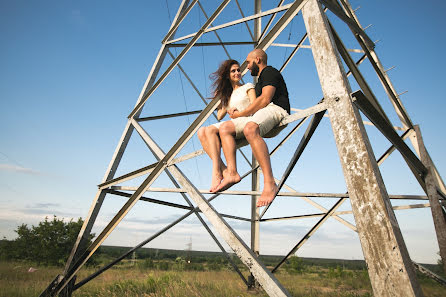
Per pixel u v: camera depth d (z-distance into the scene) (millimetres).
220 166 2490
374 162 1628
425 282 10500
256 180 7887
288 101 2518
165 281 8703
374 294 1379
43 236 22000
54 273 13516
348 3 5246
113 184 4324
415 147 4105
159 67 5426
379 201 1461
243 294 6922
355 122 1669
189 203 5898
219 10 4090
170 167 3299
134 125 4859
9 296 5879
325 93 1890
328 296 8328
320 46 2008
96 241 3996
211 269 26141
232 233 2189
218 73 3049
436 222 3127
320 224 6203
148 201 4652
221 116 3174
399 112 4387
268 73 2457
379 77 4250
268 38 2766
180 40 5359
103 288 6965
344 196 4207
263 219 7500
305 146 2578
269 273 1885
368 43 4559
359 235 1503
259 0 8164
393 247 1358
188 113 5656
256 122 2227
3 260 20531
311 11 2176
